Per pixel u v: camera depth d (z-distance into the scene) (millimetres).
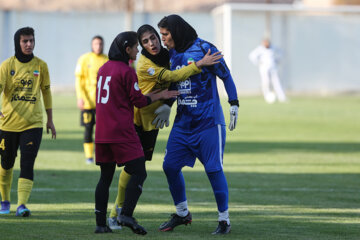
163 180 40031
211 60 25391
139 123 27234
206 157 25938
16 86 29047
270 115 90812
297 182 39969
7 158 29359
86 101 46594
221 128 26062
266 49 119125
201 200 33812
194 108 25844
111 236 24250
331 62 143000
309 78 142625
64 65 141000
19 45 29078
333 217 29406
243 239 24219
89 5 182500
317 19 142250
